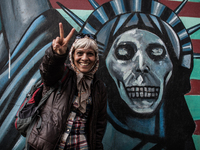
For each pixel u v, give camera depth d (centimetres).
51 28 220
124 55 223
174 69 225
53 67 109
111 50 221
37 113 118
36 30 220
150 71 223
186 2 229
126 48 223
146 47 224
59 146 118
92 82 138
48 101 121
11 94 215
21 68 218
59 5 220
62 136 119
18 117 118
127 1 224
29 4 220
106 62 221
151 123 220
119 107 219
